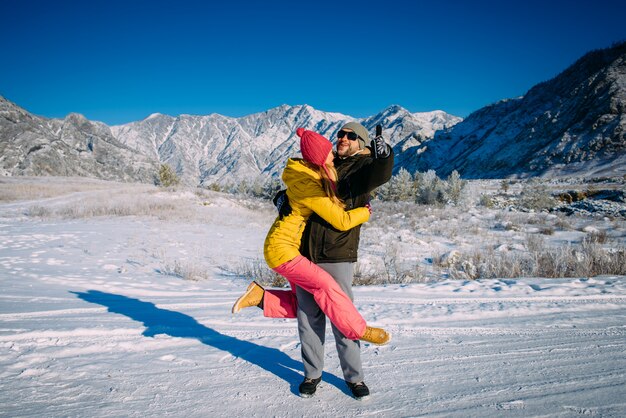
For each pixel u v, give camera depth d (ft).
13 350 11.63
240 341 12.92
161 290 23.43
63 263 32.27
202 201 90.02
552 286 21.24
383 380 9.82
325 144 8.35
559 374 9.78
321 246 8.93
